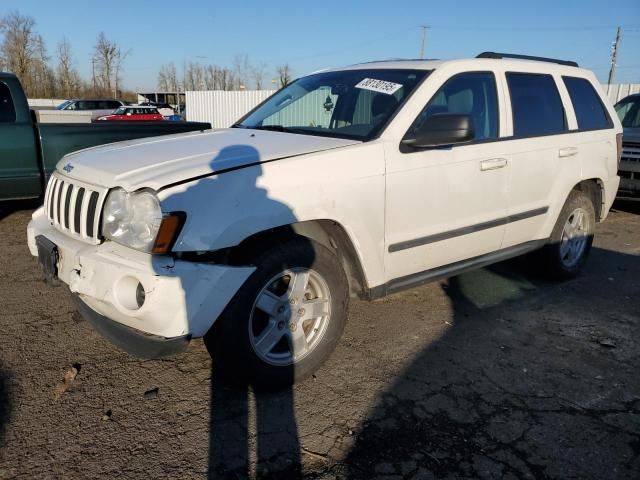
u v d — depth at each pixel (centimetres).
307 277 298
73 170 303
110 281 252
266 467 241
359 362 336
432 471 240
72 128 614
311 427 270
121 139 645
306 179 288
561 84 463
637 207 892
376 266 328
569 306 438
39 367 320
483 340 372
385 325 392
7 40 5631
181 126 690
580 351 359
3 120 586
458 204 365
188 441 257
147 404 286
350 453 251
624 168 780
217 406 286
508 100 407
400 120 337
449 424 274
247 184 270
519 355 351
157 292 241
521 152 406
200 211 254
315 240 305
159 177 258
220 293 259
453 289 469
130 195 257
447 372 327
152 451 249
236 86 6519
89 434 260
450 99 367
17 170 591
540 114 436
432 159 344
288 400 293
